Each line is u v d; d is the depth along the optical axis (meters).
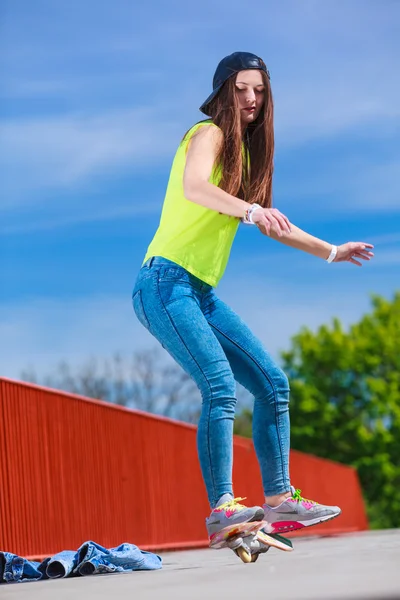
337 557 4.68
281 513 4.89
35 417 9.65
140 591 3.26
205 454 4.71
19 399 9.32
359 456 52.84
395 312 56.97
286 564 4.26
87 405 11.04
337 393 54.50
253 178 5.00
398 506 51.66
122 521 11.65
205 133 4.80
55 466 9.98
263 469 4.92
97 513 10.92
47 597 3.21
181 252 4.82
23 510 9.08
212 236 4.83
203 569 4.47
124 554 5.20
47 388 9.98
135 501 12.18
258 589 3.04
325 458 53.34
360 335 56.50
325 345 55.00
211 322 4.95
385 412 53.66
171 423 13.87
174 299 4.77
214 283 4.92
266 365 4.90
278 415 4.91
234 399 4.75
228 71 4.89
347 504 28.53
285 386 4.93
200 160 4.72
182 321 4.73
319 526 21.22
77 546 10.23
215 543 4.69
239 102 4.91
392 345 54.84
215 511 4.66
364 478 52.31
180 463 14.04
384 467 51.84
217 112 4.88
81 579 4.55
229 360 4.95
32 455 9.45
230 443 4.72
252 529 4.58
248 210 4.56
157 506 12.93
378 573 3.35
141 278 4.89
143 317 4.88
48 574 5.26
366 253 5.29
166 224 4.90
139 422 12.68
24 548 8.99
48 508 9.64
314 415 53.94
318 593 2.81
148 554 5.40
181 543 13.57
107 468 11.41
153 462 13.01
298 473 22.94
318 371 54.94
